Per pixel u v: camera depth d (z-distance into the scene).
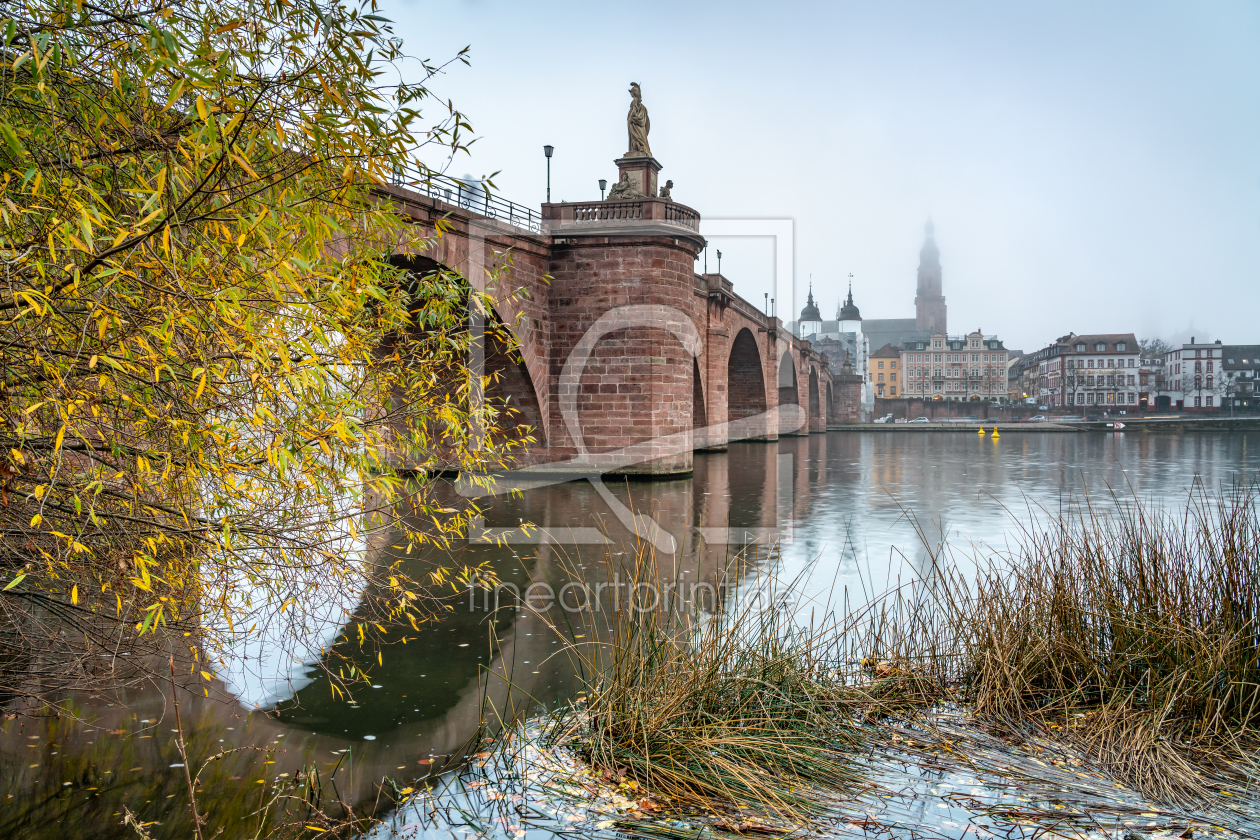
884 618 6.08
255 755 4.67
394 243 4.57
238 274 3.23
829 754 4.51
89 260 2.76
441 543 5.79
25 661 4.70
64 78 2.96
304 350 3.54
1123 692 5.18
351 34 3.43
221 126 2.92
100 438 3.44
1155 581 5.64
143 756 4.62
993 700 5.20
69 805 4.05
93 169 2.90
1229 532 5.58
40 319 2.83
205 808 4.04
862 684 5.41
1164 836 3.61
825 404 83.19
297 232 3.48
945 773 4.31
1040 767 4.38
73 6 2.90
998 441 59.09
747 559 11.07
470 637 7.24
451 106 3.88
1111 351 128.88
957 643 5.84
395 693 5.75
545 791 4.16
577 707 5.29
